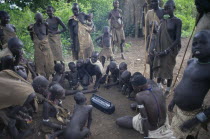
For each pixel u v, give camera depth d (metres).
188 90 2.64
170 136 3.33
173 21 4.36
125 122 3.83
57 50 6.00
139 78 3.29
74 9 6.16
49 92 3.75
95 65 5.36
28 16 7.66
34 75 5.07
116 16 7.78
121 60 7.82
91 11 11.48
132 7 10.89
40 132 3.70
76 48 6.43
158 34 4.57
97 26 11.62
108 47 6.77
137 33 11.00
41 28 5.27
